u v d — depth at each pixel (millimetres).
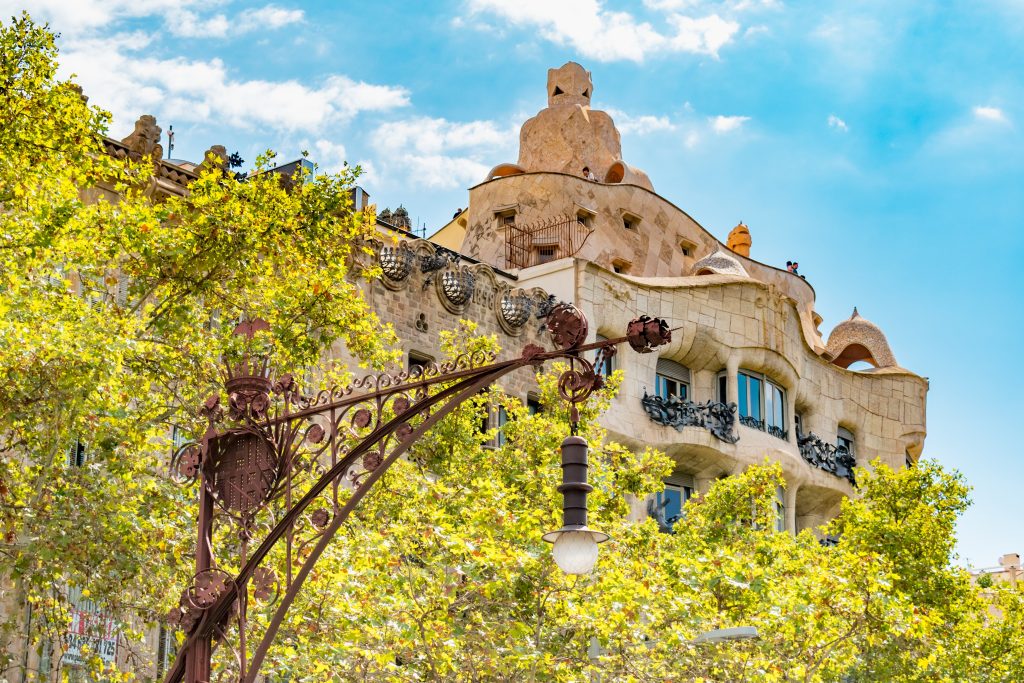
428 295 39844
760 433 49594
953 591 37562
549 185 54000
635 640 25078
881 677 32750
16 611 22750
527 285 45906
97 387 23094
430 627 23359
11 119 23750
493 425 40219
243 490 14883
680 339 47781
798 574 32969
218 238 26547
